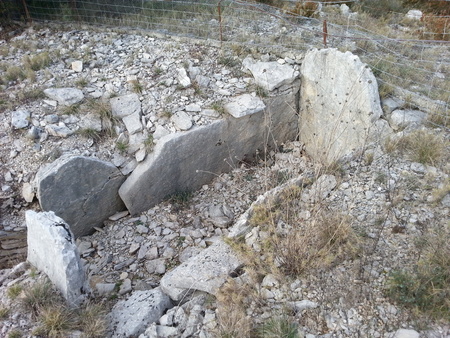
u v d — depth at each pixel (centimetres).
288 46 682
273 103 638
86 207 549
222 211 567
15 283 376
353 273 355
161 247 522
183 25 767
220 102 607
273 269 360
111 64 682
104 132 585
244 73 655
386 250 372
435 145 474
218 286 365
